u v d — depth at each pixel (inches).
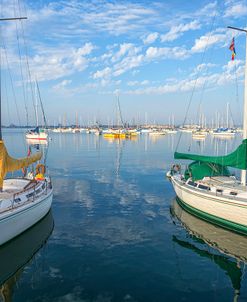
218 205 582.6
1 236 467.2
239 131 4480.8
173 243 511.8
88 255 465.1
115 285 381.7
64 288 375.6
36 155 699.4
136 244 507.2
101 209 714.2
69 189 936.9
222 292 369.1
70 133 5743.1
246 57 632.4
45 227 585.6
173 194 874.1
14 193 549.0
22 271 417.7
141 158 1800.0
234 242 516.7
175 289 373.7
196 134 3759.8
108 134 4119.1
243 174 631.2
